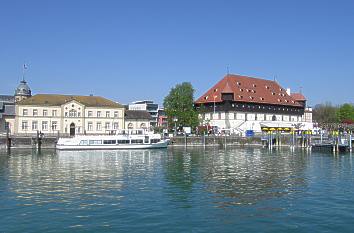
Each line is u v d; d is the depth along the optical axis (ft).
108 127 403.75
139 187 124.67
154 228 78.74
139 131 347.36
